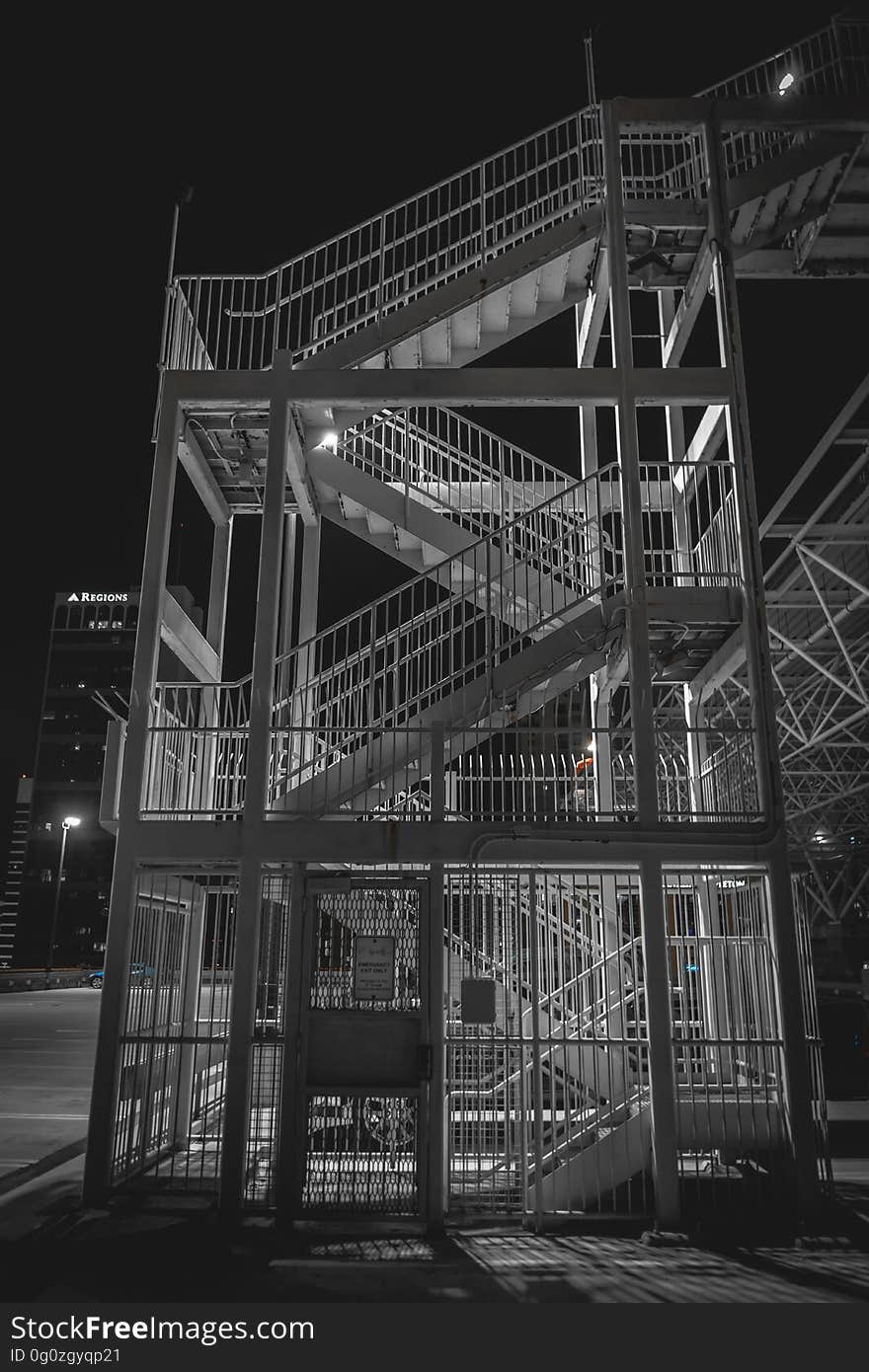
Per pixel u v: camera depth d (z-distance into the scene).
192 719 9.37
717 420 9.84
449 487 11.07
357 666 10.02
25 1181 8.32
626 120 9.08
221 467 10.35
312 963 7.67
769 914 7.75
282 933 8.61
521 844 7.77
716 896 9.58
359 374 8.77
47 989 44.19
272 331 9.70
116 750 8.09
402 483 10.38
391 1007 7.54
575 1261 6.22
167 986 9.11
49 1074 15.42
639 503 8.43
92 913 106.31
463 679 9.26
